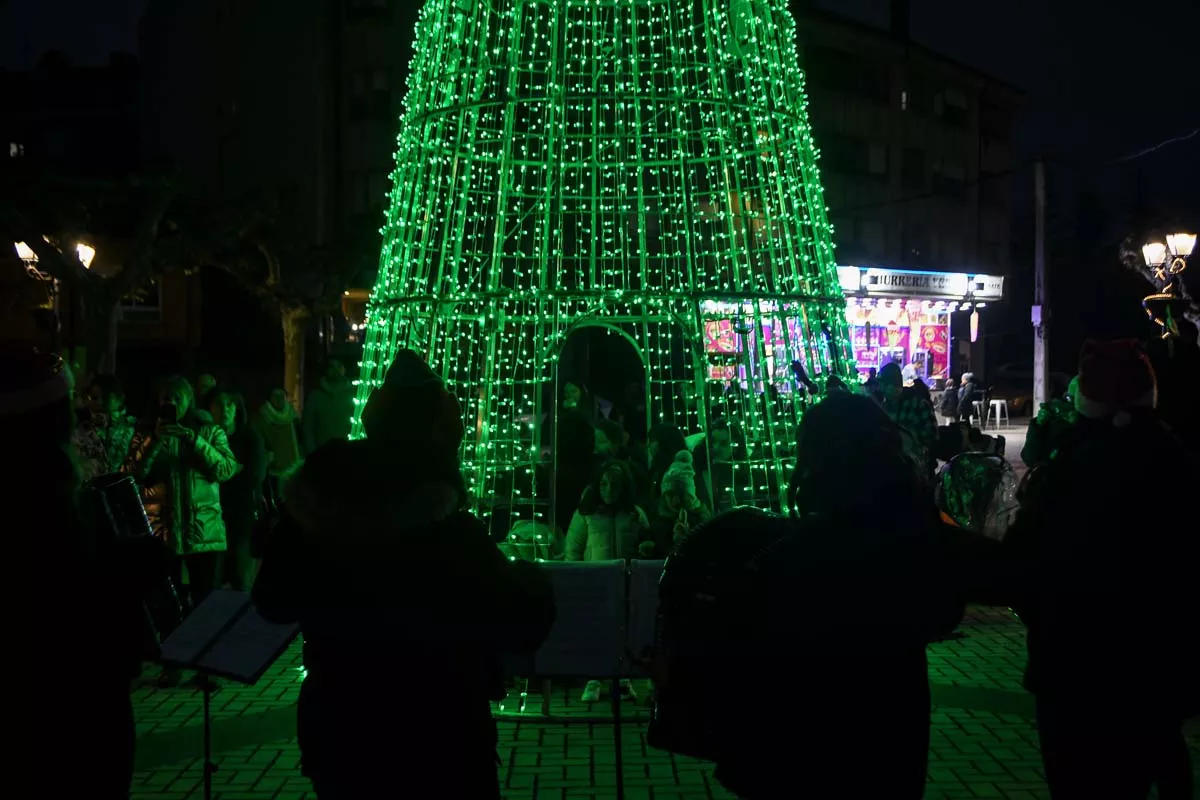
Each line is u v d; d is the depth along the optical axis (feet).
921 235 115.34
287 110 89.81
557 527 25.48
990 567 9.32
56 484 8.45
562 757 17.49
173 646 12.71
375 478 8.80
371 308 22.63
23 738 8.28
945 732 18.49
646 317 29.19
